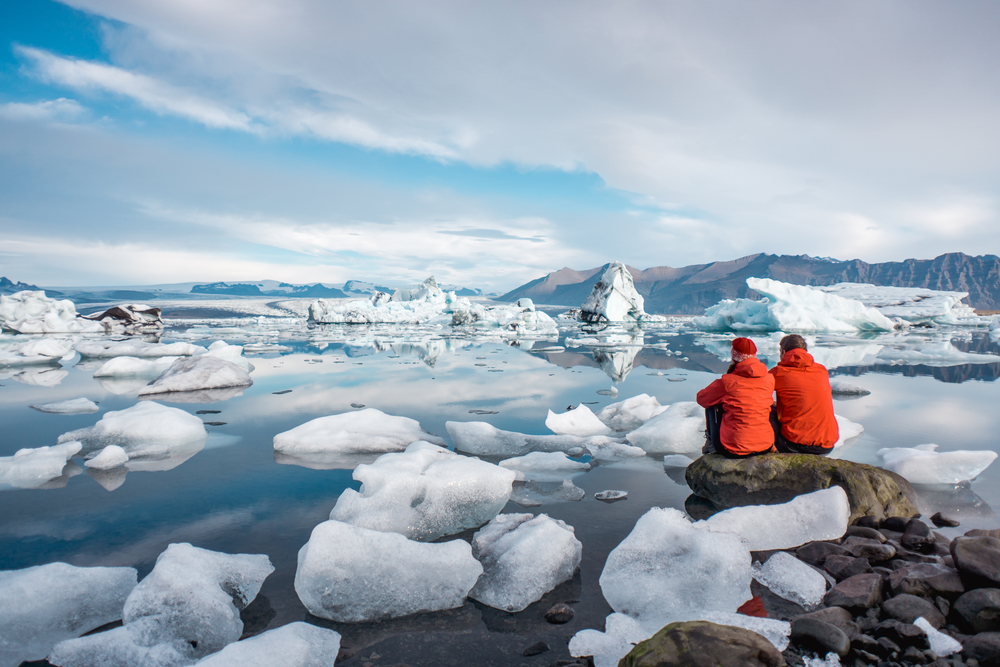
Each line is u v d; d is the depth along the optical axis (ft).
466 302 116.67
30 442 15.06
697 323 94.12
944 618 5.96
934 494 10.58
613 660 5.43
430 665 5.45
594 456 13.93
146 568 7.51
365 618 6.45
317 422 15.23
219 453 13.88
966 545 6.66
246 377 26.40
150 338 62.03
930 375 29.91
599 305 115.14
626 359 39.83
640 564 7.48
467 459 10.81
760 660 4.70
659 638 5.09
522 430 16.62
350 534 7.33
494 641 5.92
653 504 10.32
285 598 6.84
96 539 8.47
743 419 10.69
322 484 11.35
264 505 10.07
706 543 7.54
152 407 16.24
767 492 9.89
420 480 9.68
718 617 6.09
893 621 5.73
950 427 16.52
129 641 5.57
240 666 4.95
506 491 10.20
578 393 23.62
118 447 13.08
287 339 61.57
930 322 99.71
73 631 6.18
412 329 87.35
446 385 25.85
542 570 7.11
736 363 11.35
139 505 10.03
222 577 6.94
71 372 32.17
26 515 9.50
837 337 67.77
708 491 10.55
